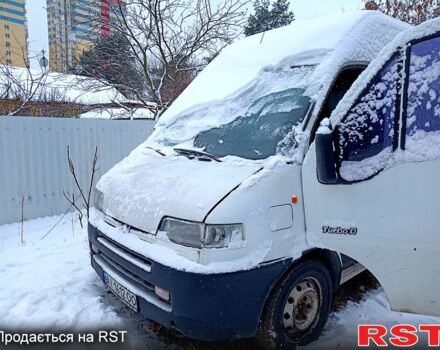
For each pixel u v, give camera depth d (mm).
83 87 9633
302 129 2820
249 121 3174
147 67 9539
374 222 2410
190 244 2432
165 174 2982
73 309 3389
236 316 2412
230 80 3680
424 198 2246
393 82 2436
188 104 3848
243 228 2420
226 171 2730
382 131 2451
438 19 2320
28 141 5875
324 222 2592
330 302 3035
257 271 2432
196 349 2910
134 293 2719
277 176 2609
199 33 9578
